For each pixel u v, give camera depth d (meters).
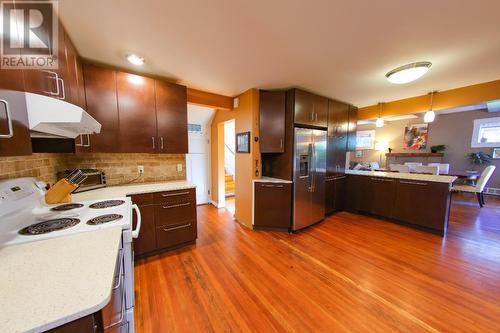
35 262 0.78
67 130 1.32
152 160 2.71
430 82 2.66
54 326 0.52
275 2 1.25
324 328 1.41
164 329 1.40
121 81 2.19
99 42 1.69
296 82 2.69
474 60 2.03
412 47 1.80
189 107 3.85
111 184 2.46
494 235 2.87
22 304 0.56
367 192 3.73
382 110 3.82
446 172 5.21
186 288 1.82
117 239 0.99
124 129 2.22
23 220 1.16
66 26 1.46
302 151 3.05
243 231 3.09
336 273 2.03
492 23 1.45
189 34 1.60
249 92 3.01
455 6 1.28
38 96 0.90
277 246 2.61
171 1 1.23
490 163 5.24
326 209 3.68
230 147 5.89
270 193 3.04
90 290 0.62
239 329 1.40
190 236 2.57
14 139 0.79
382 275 1.99
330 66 2.21
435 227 2.93
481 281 1.88
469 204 4.40
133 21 1.42
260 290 1.79
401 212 3.28
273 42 1.73
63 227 1.10
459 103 2.86
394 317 1.49
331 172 3.69
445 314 1.51
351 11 1.34
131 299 1.27
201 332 1.38
